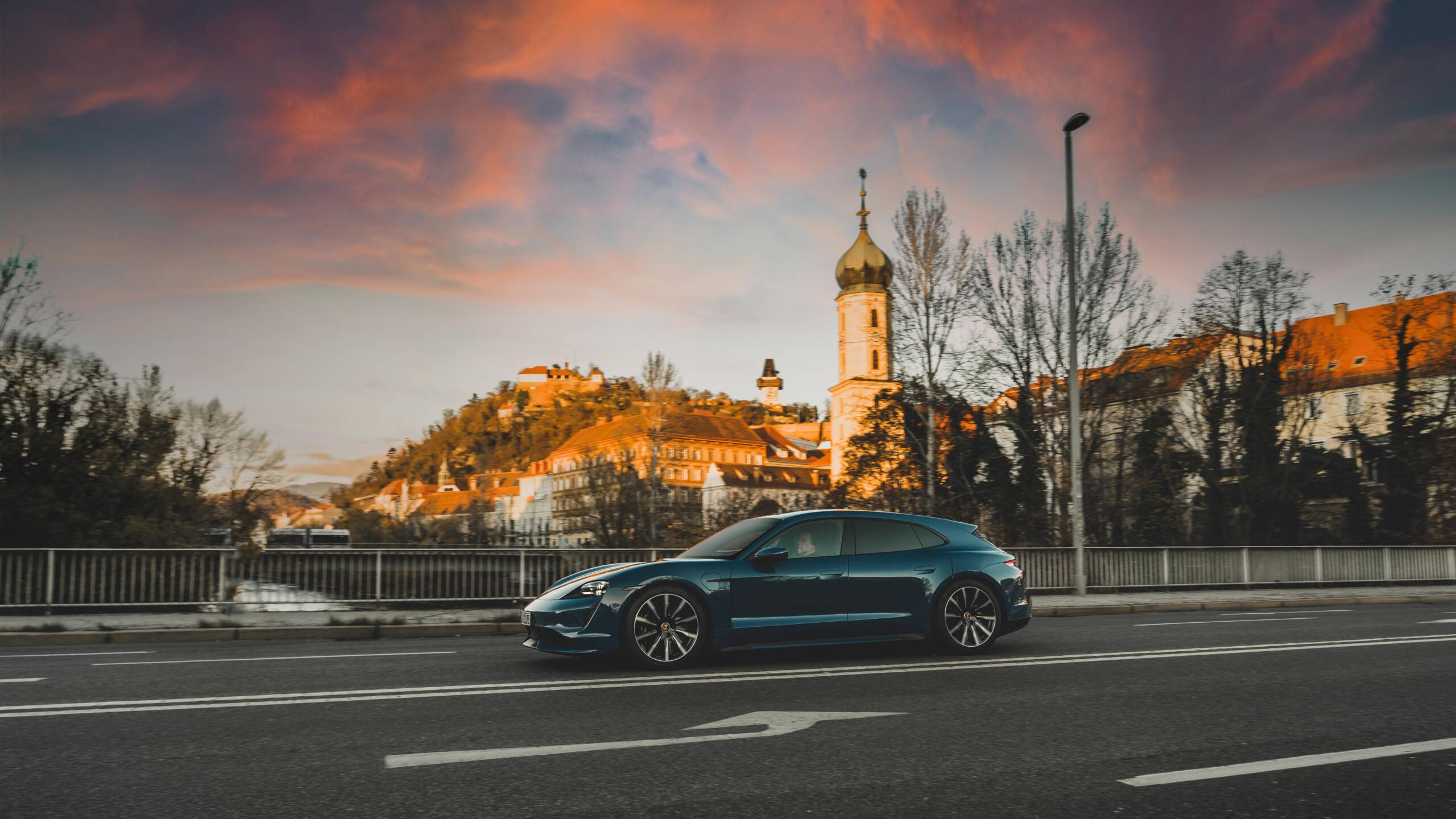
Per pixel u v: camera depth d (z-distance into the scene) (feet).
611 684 25.73
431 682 26.18
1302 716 21.13
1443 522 118.01
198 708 22.27
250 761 17.04
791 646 29.86
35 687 25.53
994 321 106.42
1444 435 120.78
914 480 111.04
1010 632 34.58
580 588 28.84
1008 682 25.95
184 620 45.11
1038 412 106.93
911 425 113.70
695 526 123.75
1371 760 17.01
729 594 29.43
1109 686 25.34
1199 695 23.88
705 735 19.19
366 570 51.01
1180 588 67.31
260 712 21.79
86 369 77.56
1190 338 112.68
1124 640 36.99
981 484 119.14
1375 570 73.15
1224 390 121.29
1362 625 43.47
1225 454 122.42
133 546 74.33
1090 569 64.85
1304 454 124.16
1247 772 16.24
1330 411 210.59
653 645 28.66
